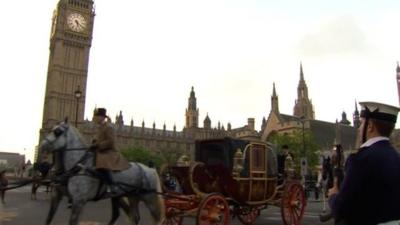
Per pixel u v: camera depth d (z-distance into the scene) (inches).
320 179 984.9
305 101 5354.3
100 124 394.9
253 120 4815.5
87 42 5344.5
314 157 2952.8
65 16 5241.1
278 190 581.0
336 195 149.9
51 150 373.4
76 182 358.3
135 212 415.5
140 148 5615.2
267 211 898.1
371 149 144.9
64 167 373.4
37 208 871.1
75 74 5201.8
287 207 574.6
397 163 143.5
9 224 570.3
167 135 7076.8
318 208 1034.7
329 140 3848.4
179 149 6850.4
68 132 381.7
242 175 501.7
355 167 143.1
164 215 421.1
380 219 138.9
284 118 4074.8
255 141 536.4
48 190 1572.3
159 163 5620.1
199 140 538.3
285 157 629.9
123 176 388.2
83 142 388.8
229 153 499.5
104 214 761.0
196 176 479.2
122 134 6535.4
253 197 517.7
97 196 372.5
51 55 5423.2
